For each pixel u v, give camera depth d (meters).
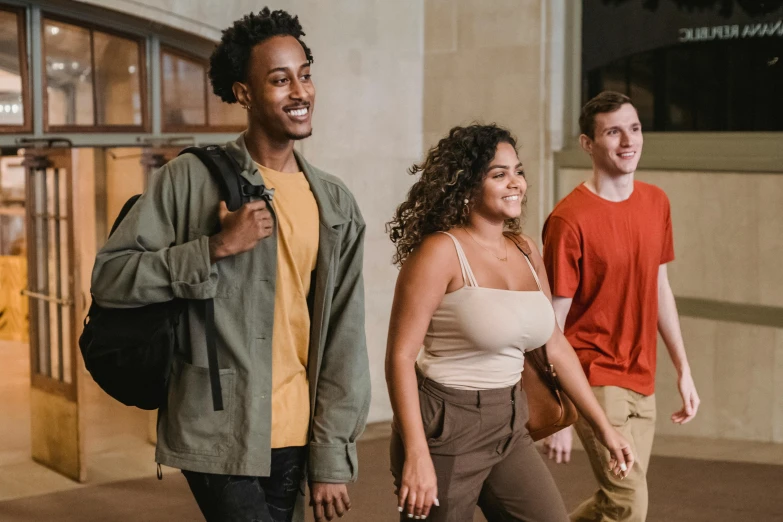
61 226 6.32
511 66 6.82
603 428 3.02
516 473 2.80
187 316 2.42
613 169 3.47
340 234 2.57
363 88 6.93
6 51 5.75
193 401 2.42
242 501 2.42
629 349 3.50
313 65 6.70
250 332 2.44
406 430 2.68
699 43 6.26
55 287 6.42
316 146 6.77
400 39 7.07
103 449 7.07
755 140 6.04
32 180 6.54
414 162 7.20
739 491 5.19
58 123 5.94
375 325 7.14
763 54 6.02
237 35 2.48
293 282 2.52
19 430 7.77
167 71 6.31
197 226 2.43
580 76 6.74
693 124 6.32
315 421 2.58
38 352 6.62
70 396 6.17
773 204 6.02
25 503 5.58
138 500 5.59
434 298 2.75
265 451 2.43
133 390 2.40
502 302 2.75
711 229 6.27
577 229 3.42
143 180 6.35
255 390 2.43
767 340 6.11
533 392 3.02
